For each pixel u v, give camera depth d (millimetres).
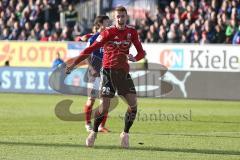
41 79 59844
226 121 40219
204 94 56125
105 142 30062
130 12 70312
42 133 33281
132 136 32531
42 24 70312
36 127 35969
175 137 32312
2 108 46656
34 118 40625
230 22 61250
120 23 27688
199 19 62531
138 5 70375
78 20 71500
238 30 59375
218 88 55812
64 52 59375
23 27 68938
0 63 61844
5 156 25594
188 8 63906
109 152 26938
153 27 63531
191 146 29141
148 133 33875
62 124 37562
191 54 56406
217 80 55812
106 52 28047
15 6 72625
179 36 62219
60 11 70375
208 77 56000
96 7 71688
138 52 28172
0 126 36281
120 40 27750
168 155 26359
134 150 27609
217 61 55781
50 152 26734
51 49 59719
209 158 25781
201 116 42938
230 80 55500
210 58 55969
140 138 31781
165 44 57000
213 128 36562
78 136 32156
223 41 60875
